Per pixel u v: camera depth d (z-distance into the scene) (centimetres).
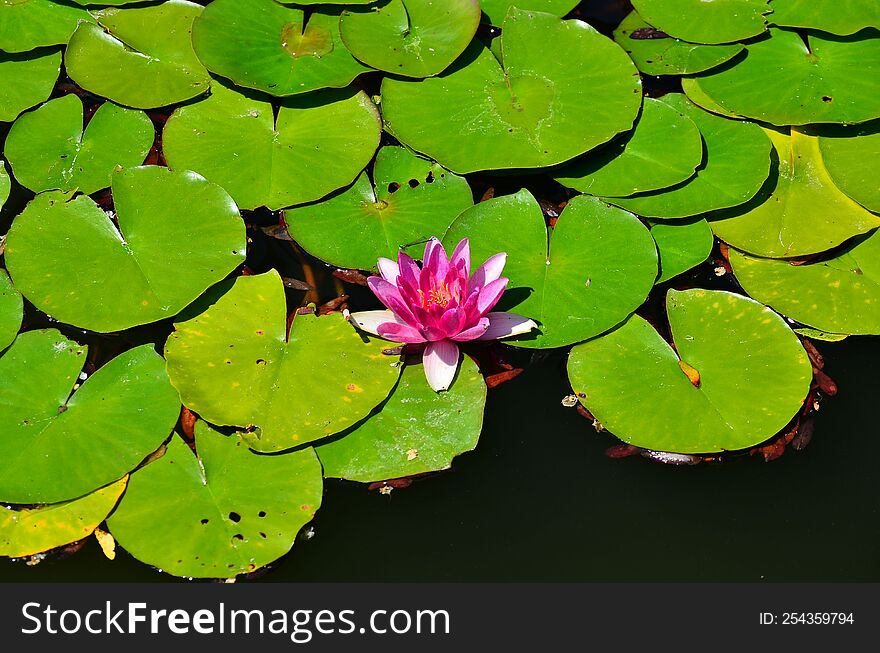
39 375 209
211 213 216
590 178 218
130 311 211
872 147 219
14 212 219
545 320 212
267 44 222
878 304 213
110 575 204
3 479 204
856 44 223
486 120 219
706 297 214
